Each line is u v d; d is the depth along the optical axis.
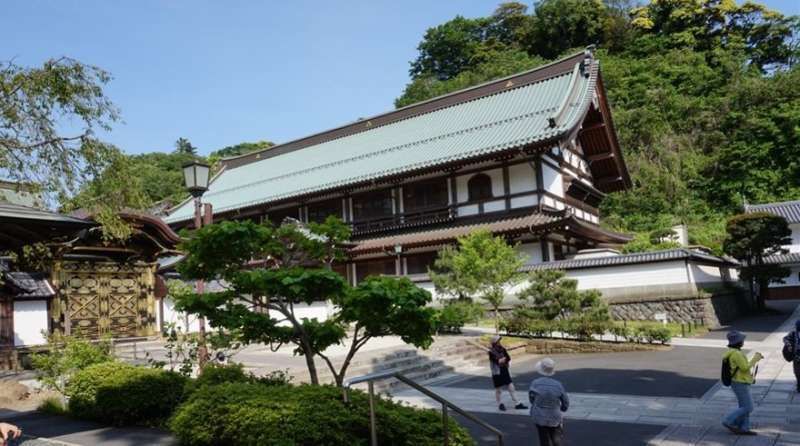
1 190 8.88
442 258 22.20
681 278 22.69
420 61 84.44
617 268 24.08
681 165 52.44
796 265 39.19
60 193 8.38
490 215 29.75
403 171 30.44
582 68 33.12
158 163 81.00
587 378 13.89
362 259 32.56
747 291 31.53
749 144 52.44
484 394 12.82
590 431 8.78
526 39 77.50
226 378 8.68
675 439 8.12
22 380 13.96
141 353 16.86
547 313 21.06
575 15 72.56
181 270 7.27
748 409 8.20
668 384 12.51
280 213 38.38
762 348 17.11
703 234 42.88
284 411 6.30
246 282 6.82
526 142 27.42
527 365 17.23
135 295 19.56
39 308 17.19
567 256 30.84
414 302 6.66
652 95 58.72
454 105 38.34
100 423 9.23
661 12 75.19
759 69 68.94
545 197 28.97
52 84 8.28
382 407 6.67
